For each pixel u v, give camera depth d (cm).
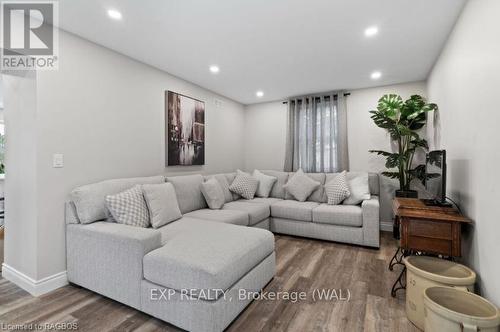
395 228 343
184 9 196
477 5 171
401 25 221
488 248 157
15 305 188
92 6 191
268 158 505
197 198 328
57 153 217
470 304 145
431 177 244
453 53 226
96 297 199
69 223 217
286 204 370
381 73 342
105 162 258
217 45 259
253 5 192
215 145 441
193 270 152
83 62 239
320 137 439
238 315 175
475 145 177
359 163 416
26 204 211
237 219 290
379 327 164
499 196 142
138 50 270
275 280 228
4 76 227
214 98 437
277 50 272
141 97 301
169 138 338
